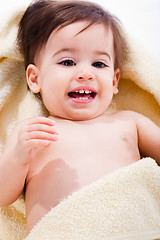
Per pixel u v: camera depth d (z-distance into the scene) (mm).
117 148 714
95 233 562
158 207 640
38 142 595
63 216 579
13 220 784
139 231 578
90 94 759
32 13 811
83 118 750
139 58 865
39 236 578
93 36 729
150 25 1131
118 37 828
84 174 660
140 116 815
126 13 1137
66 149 692
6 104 869
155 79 857
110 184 602
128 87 911
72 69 722
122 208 585
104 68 753
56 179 656
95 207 581
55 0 854
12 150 647
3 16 849
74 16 736
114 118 787
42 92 766
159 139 765
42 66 758
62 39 725
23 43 840
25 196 725
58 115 760
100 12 781
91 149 698
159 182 642
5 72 865
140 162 646
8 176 645
